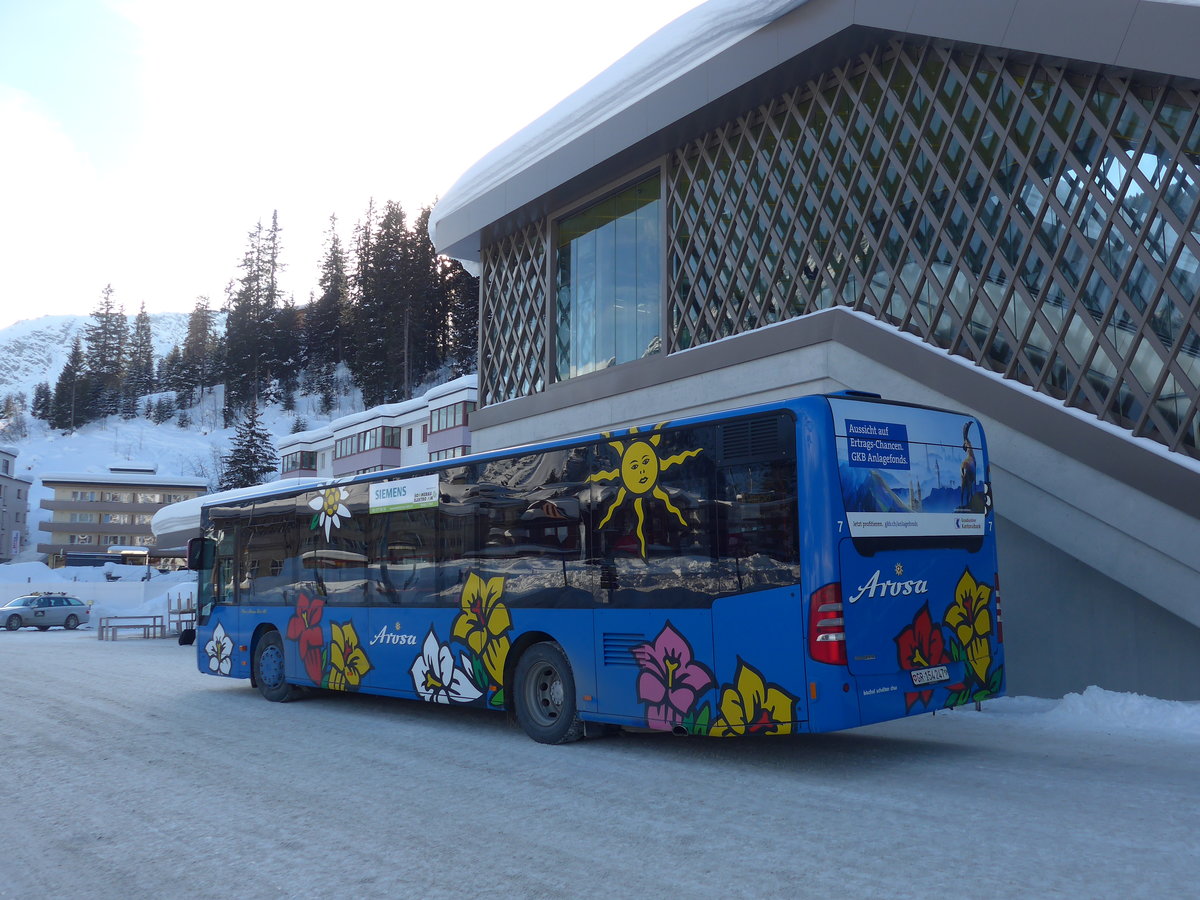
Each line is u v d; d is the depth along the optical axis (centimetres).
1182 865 452
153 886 462
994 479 1126
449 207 2153
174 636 3256
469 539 970
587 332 1847
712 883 440
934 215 1209
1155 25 934
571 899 423
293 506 1246
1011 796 609
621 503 819
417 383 10825
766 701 691
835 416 698
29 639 3142
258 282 15388
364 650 1095
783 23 1329
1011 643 1163
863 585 683
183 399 17350
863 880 437
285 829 563
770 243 1462
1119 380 1000
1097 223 1041
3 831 579
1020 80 1114
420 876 464
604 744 862
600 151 1688
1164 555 955
